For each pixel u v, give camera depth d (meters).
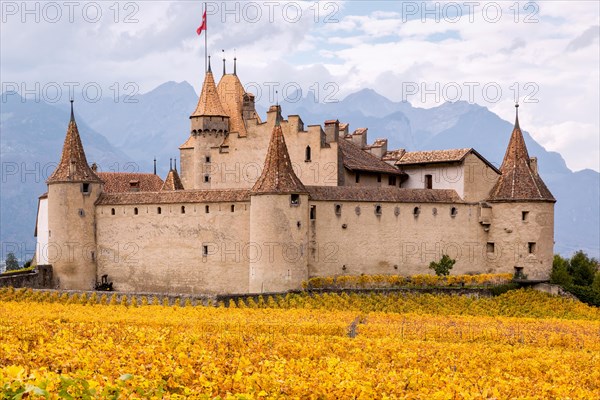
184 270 100.06
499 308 90.50
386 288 95.75
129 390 36.09
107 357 47.91
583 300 103.88
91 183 105.94
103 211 105.56
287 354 56.62
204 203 99.00
